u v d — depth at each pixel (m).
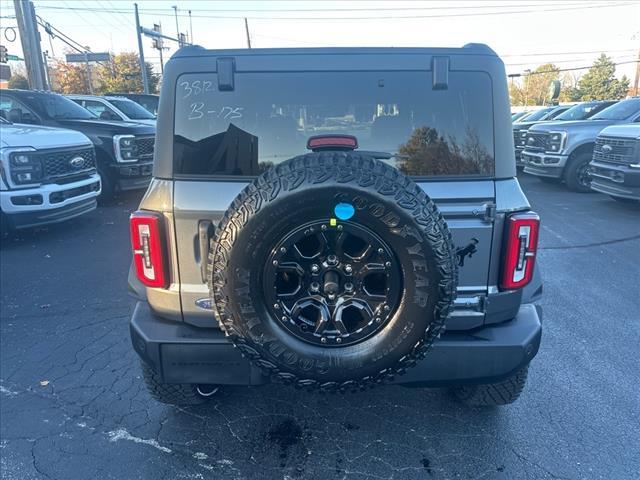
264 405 3.18
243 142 2.45
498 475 2.59
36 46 19.19
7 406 3.17
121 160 9.40
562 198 10.27
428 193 2.35
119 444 2.83
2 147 6.21
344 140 2.23
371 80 2.44
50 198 6.61
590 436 2.88
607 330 4.22
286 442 2.85
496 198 2.37
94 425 2.99
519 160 14.46
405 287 2.07
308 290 2.14
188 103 2.43
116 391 3.34
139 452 2.77
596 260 6.12
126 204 9.83
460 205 2.35
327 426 2.98
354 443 2.84
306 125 2.47
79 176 7.28
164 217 2.40
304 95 2.45
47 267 5.89
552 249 6.57
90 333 4.17
